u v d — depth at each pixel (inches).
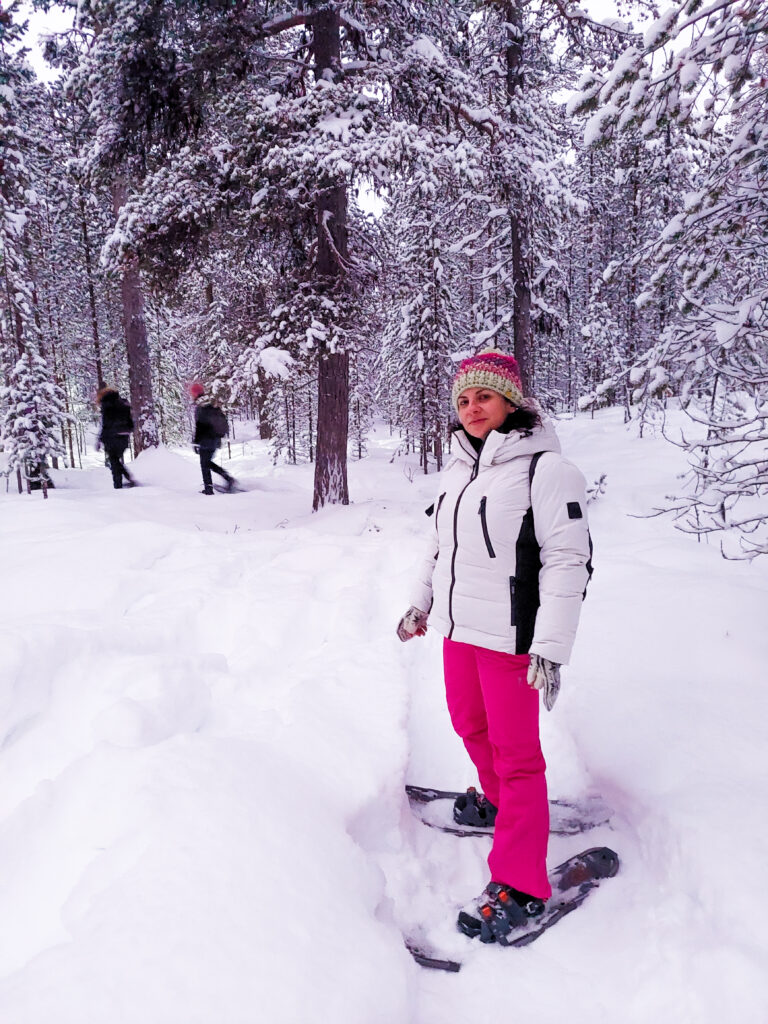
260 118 241.9
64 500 288.0
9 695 99.5
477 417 74.3
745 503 248.1
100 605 149.8
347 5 276.2
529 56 420.2
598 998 61.5
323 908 60.9
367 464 655.8
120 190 436.8
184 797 71.1
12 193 432.8
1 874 68.4
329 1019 50.2
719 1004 56.4
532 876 71.4
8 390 427.5
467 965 66.7
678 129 123.3
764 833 72.2
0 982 50.2
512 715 72.4
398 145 230.4
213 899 58.2
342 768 86.7
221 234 297.7
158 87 253.0
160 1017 47.4
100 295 645.9
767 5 99.8
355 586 165.8
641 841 83.3
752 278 129.6
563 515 68.1
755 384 120.1
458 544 75.1
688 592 143.8
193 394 392.2
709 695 106.3
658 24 108.1
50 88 447.8
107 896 58.3
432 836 89.4
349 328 288.0
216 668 122.3
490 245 498.6
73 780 78.7
